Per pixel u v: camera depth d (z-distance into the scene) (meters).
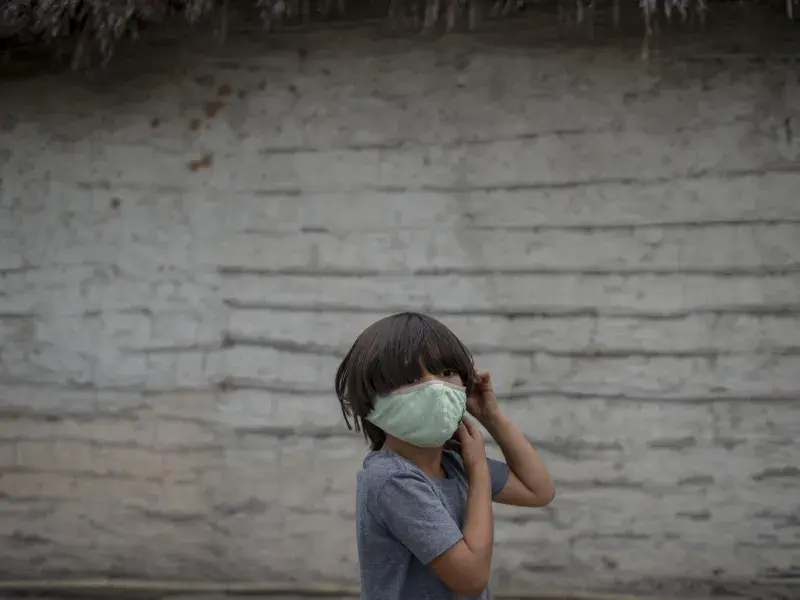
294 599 3.57
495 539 3.54
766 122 3.57
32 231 3.95
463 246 3.69
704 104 3.61
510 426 2.03
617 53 3.67
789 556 3.40
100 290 3.88
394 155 3.77
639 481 3.50
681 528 3.46
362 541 1.73
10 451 3.84
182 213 3.88
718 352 3.51
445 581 1.61
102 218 3.92
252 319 3.78
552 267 3.63
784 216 3.52
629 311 3.57
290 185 3.82
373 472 1.72
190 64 3.92
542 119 3.69
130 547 3.73
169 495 3.74
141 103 3.94
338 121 3.82
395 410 1.71
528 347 3.61
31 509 3.80
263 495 3.69
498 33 3.74
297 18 3.86
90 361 3.85
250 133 3.87
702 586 3.43
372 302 3.73
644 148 3.62
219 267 3.82
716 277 3.54
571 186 3.65
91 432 3.82
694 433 3.49
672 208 3.59
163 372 3.81
